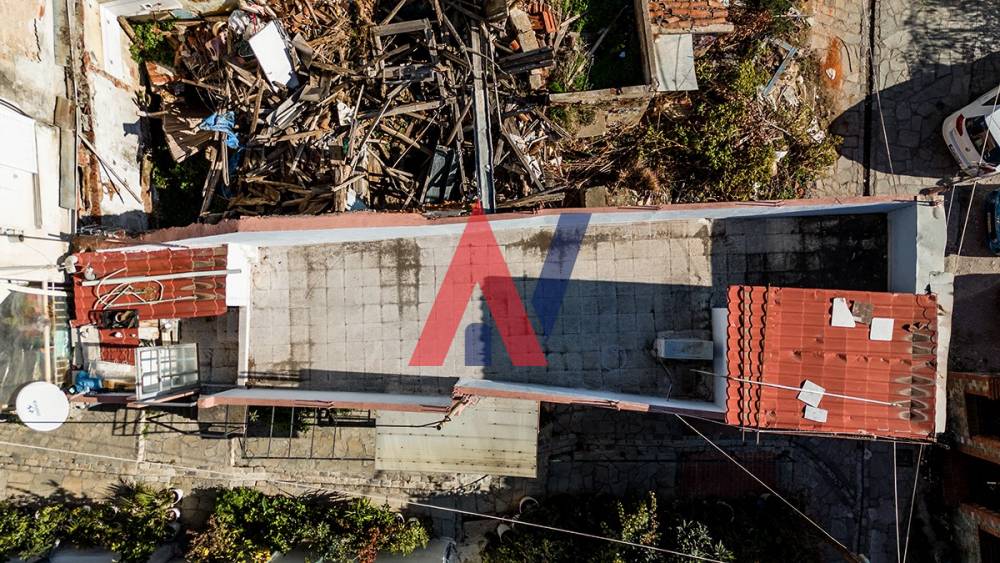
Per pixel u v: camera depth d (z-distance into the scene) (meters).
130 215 10.93
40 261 8.95
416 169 11.59
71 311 9.08
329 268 8.20
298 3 11.05
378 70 11.02
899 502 12.13
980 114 11.30
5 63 8.64
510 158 11.15
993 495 11.48
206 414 10.39
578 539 11.11
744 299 6.73
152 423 11.86
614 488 12.05
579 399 7.16
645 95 10.92
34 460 11.77
